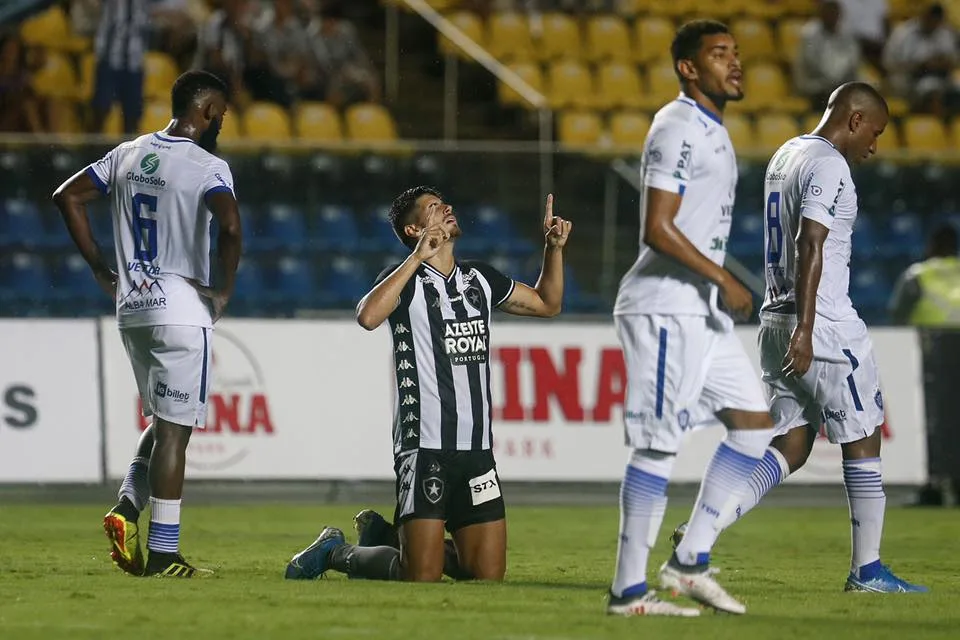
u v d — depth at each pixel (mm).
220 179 20750
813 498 41906
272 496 41219
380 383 39938
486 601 17484
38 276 44719
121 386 39188
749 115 58469
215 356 39219
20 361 38750
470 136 56438
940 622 16141
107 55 49062
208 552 25688
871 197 48562
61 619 15695
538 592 18594
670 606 16250
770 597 18938
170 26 54688
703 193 16141
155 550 20719
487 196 44812
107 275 21531
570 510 37500
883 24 65125
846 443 20297
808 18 65375
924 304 42406
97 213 45531
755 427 16438
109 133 49562
